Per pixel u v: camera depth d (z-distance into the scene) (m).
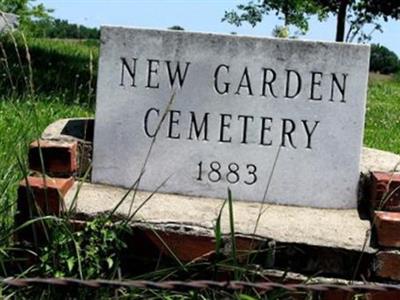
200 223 1.59
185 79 1.74
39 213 1.58
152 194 1.62
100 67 1.75
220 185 1.75
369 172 1.75
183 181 1.75
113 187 1.76
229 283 1.08
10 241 1.63
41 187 1.61
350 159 1.74
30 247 1.61
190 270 1.56
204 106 1.74
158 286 1.05
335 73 1.73
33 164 1.73
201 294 1.47
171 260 1.59
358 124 1.73
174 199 1.72
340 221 1.68
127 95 1.75
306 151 1.74
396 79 11.27
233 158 1.74
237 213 1.66
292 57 1.72
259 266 1.57
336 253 1.58
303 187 1.74
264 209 1.71
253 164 1.74
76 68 5.37
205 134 1.74
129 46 1.74
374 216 1.63
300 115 1.73
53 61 5.59
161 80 1.74
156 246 1.59
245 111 1.73
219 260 1.58
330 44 1.72
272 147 1.74
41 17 8.31
